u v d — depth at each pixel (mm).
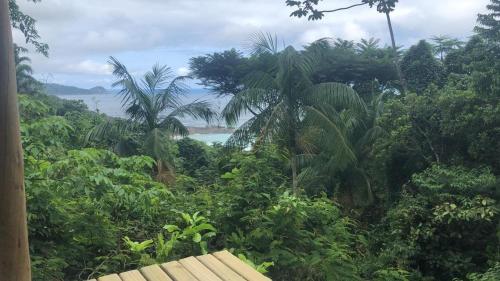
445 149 12328
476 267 9891
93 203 4512
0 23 1649
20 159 1729
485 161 11242
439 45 19812
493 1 11219
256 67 13875
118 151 14672
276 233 5301
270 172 6660
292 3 9188
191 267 2510
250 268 2482
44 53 15430
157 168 13773
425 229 10172
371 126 14805
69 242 4371
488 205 9750
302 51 12086
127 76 15500
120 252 4414
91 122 16578
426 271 10398
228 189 5891
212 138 26422
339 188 13922
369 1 10180
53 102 17172
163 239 4484
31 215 3920
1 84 1664
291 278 5004
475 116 10938
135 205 4527
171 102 16000
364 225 13156
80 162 4242
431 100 12594
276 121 11844
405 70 18953
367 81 20594
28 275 1780
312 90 12008
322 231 6031
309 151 12609
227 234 5305
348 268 5688
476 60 11766
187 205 5625
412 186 12391
